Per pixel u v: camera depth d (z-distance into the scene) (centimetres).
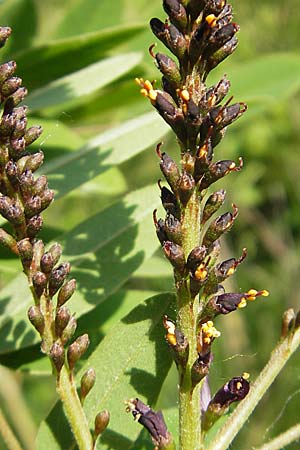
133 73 31
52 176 28
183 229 22
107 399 25
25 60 30
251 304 76
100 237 27
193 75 22
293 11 89
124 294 30
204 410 23
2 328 27
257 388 23
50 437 25
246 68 38
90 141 28
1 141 22
